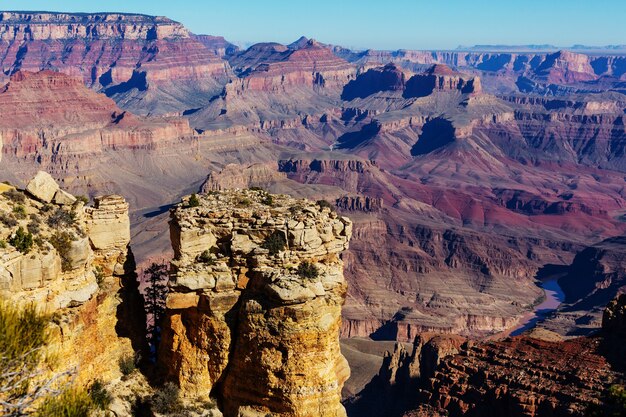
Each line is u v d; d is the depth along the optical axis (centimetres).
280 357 4325
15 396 3198
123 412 4419
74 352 4203
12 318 3353
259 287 4444
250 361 4391
